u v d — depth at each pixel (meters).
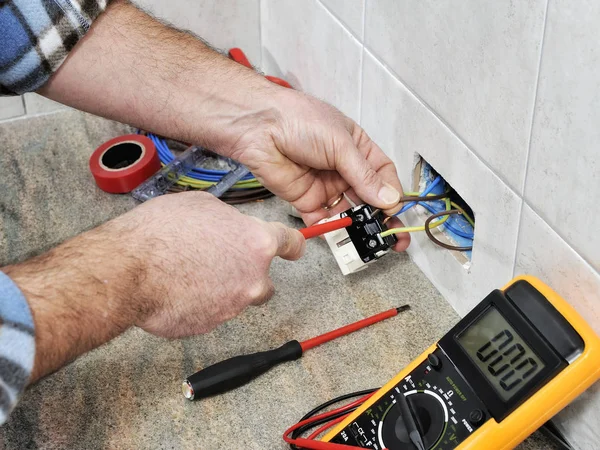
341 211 0.83
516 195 0.63
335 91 0.90
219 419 0.70
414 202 0.77
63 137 1.02
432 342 0.75
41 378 0.54
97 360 0.75
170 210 0.60
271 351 0.73
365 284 0.82
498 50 0.59
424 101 0.71
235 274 0.61
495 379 0.61
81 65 0.71
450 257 0.76
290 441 0.65
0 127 1.03
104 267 0.55
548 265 0.62
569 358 0.58
